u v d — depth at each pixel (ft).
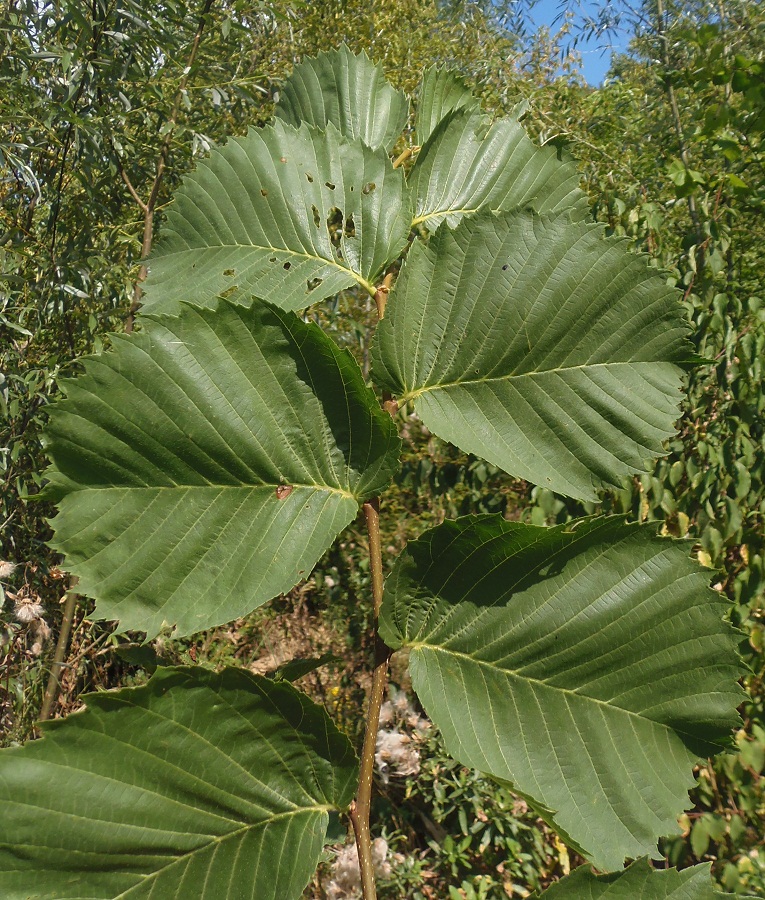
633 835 1.03
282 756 1.05
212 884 1.01
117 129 3.34
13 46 3.12
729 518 2.97
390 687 3.48
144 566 1.01
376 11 4.92
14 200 3.50
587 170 3.84
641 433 1.11
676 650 1.07
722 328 3.00
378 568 1.17
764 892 2.69
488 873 3.14
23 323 3.28
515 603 1.09
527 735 1.07
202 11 3.41
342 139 1.30
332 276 1.25
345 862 2.83
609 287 1.13
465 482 3.25
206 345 1.05
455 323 1.16
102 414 1.01
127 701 0.97
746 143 3.30
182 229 1.27
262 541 1.05
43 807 0.95
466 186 1.39
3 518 3.22
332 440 1.09
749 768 2.90
